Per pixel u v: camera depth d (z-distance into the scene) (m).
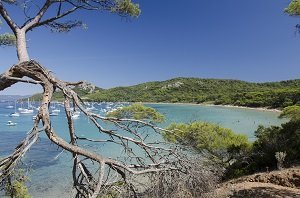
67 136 38.75
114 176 3.87
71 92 4.52
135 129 4.71
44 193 18.41
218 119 77.81
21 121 79.81
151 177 3.98
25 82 4.50
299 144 15.17
